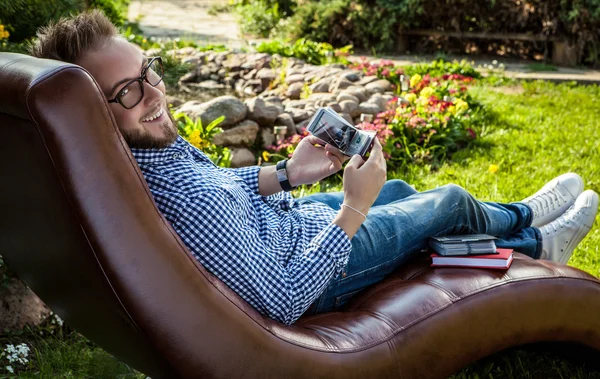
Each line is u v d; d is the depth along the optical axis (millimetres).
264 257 1934
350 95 5734
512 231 2729
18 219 1764
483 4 10430
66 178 1531
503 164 4984
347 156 2203
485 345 2150
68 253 1638
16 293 2676
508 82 8273
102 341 1887
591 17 9586
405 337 2021
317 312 2240
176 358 1658
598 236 3617
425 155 5145
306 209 2381
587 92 7801
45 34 1886
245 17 12328
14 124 1571
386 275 2385
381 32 10891
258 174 2379
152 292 1606
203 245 1836
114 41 1866
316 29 11234
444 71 8445
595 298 2266
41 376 2352
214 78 7531
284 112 5180
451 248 2305
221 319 1718
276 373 1802
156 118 1941
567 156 5180
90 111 1546
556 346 2551
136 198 1611
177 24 12250
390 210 2398
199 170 2018
